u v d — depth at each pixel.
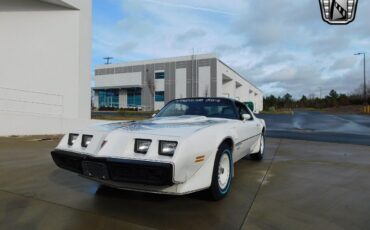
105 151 3.14
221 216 3.13
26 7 13.48
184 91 50.56
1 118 10.80
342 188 4.31
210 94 47.97
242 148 4.77
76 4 14.56
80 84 14.89
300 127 20.48
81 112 14.96
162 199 3.64
